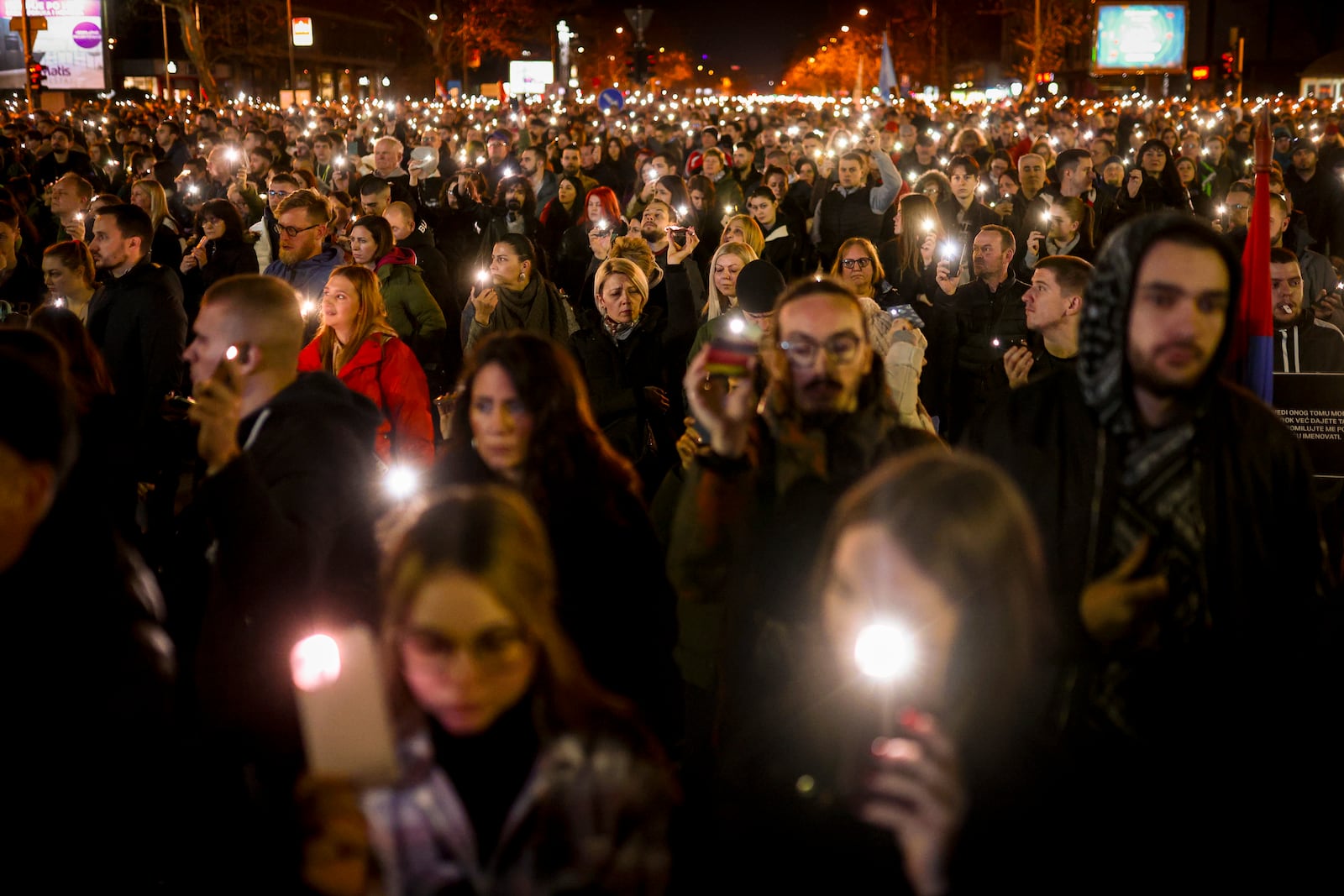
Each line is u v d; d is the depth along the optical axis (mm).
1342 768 2543
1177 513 2750
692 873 2482
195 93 59594
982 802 2000
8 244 7305
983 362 7062
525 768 2182
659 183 11312
